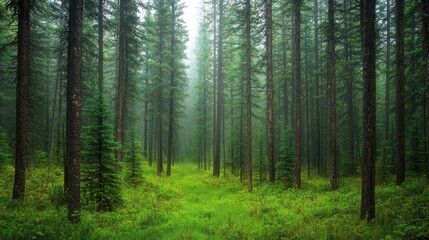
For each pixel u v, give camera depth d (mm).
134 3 20125
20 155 12406
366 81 9250
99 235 8438
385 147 20141
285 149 20109
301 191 16469
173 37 27562
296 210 11852
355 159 24578
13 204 11445
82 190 12281
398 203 10539
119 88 20094
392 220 8570
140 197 15258
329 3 16688
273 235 8570
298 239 7969
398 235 7109
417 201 10227
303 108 33094
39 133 26359
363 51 9383
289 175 19016
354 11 21672
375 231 7805
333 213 10805
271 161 20031
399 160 15258
